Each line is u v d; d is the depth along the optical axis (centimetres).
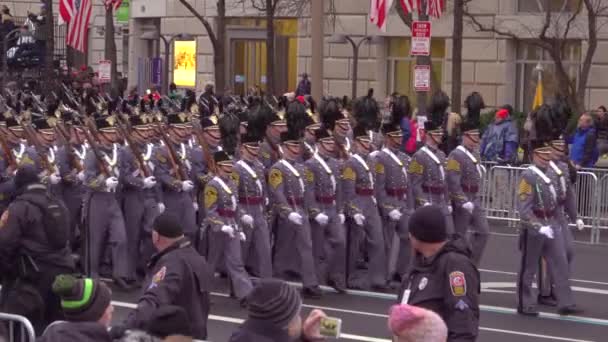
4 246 2934
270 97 6156
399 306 1848
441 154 4506
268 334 1925
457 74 7712
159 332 1933
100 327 2103
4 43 9150
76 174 4609
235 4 10688
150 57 11488
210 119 4481
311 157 4384
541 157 4041
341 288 4431
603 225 5928
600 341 3722
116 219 4338
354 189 4419
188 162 4538
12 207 2958
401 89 9925
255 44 10794
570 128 6862
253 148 4212
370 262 4500
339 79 10131
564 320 4031
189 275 2486
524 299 4081
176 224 2519
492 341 3684
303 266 4294
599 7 8256
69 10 7838
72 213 4631
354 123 4828
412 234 2248
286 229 4422
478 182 4528
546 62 9206
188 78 10875
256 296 1933
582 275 4997
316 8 6506
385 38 9944
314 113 5162
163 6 11394
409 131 5678
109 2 9156
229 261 4091
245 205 4197
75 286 2120
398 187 4484
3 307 2992
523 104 9344
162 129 4466
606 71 8875
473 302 2206
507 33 8575
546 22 8131
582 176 5928
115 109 5266
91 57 12950
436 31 9525
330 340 3631
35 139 4638
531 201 4031
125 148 4406
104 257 4503
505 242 5769
